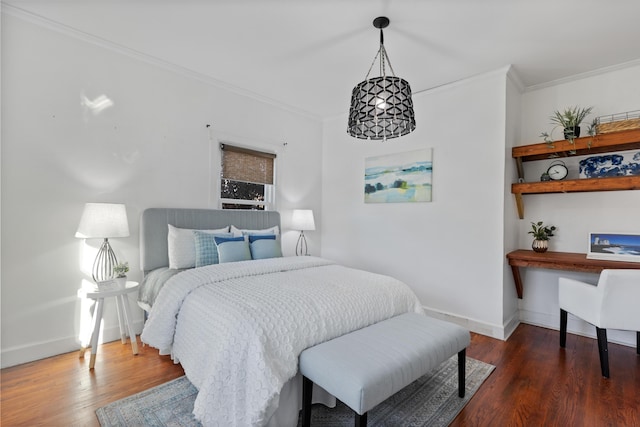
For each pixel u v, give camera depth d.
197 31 2.43
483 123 2.98
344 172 4.29
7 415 1.64
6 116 2.18
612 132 2.47
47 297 2.34
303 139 4.33
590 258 2.65
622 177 2.44
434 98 3.35
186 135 3.15
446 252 3.23
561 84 3.09
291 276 2.34
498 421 1.66
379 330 1.79
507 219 2.93
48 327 2.34
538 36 2.37
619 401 1.85
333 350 1.53
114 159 2.68
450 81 3.18
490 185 2.93
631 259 2.56
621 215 2.76
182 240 2.78
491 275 2.91
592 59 2.69
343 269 2.69
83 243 2.51
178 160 3.09
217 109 3.39
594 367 2.27
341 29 2.35
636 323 2.11
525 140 3.29
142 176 2.84
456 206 3.16
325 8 2.10
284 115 4.08
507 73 2.85
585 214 2.94
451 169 3.21
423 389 1.97
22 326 2.24
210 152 3.34
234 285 2.05
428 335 1.73
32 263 2.28
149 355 2.36
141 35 2.50
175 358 2.09
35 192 2.30
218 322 1.66
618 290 2.11
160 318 2.08
